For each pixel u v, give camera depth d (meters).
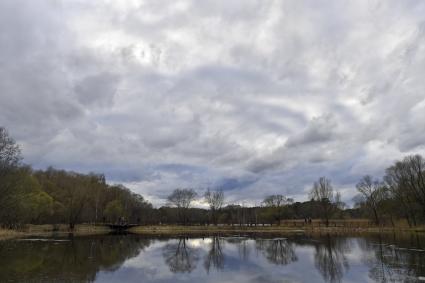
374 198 153.38
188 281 39.19
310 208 198.38
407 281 37.19
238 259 57.50
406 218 138.62
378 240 86.31
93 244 82.69
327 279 39.53
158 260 56.56
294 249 71.12
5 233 109.81
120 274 43.03
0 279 37.84
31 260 52.31
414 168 128.62
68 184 177.75
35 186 142.50
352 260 53.19
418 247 67.94
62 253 61.97
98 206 186.50
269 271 45.34
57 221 163.25
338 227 149.25
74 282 36.94
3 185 91.31
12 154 95.75
